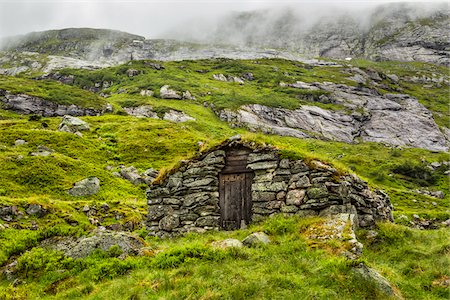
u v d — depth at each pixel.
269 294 11.59
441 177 89.31
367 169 90.50
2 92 129.50
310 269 13.00
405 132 152.25
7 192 37.28
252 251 14.70
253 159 20.02
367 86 192.75
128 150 69.06
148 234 21.70
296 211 18.16
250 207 19.98
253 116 136.75
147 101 139.25
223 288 11.95
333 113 155.62
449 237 18.00
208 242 16.81
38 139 61.97
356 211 18.64
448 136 158.75
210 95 161.00
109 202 36.12
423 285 13.57
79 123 80.75
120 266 14.30
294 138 125.12
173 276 13.15
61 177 43.28
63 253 15.63
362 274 12.53
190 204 20.89
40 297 13.31
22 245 16.53
